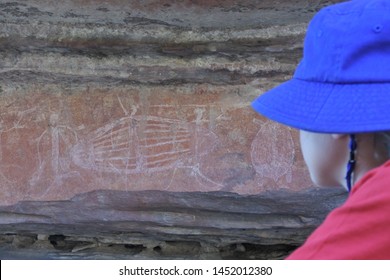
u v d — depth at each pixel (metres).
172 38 2.11
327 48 0.75
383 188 0.66
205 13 2.03
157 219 2.46
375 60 0.71
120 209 2.42
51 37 2.13
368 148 0.76
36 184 2.30
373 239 0.64
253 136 2.18
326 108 0.73
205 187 2.22
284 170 2.18
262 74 2.16
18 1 2.02
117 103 2.24
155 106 2.22
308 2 1.96
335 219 0.69
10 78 2.25
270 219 2.46
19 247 2.80
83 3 2.01
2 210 2.41
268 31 2.07
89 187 2.28
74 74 2.20
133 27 2.11
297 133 2.16
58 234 2.74
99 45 2.14
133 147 2.24
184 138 2.22
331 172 0.82
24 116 2.28
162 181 2.24
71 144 2.27
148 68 2.17
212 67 2.14
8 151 2.29
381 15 0.72
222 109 2.20
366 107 0.70
